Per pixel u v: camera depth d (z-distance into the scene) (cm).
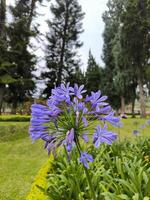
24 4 3734
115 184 488
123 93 4247
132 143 973
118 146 861
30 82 3559
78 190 519
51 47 4750
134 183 473
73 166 610
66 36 4750
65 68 4744
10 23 3428
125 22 3400
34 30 3719
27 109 3102
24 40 3444
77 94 310
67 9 4744
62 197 539
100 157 742
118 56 3631
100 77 5291
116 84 3897
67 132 291
